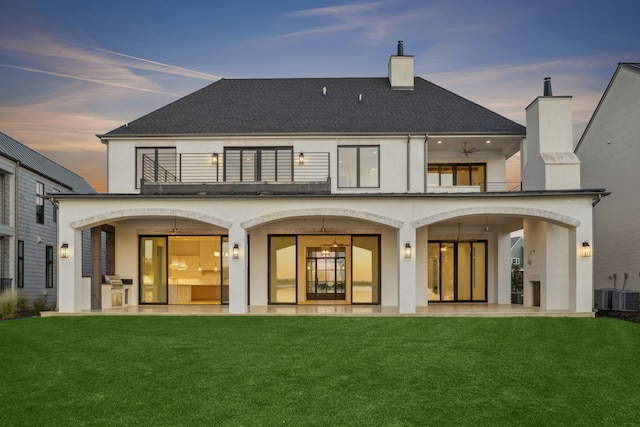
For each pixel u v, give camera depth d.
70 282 16.12
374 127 19.69
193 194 16.64
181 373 8.92
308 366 9.43
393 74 22.58
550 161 17.66
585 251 15.67
